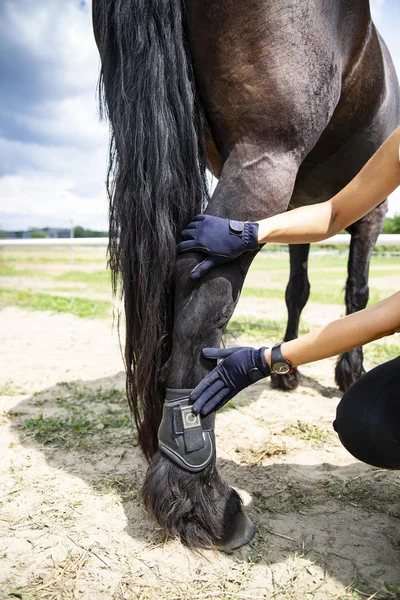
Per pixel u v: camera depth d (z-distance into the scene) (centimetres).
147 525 151
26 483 176
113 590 123
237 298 138
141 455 200
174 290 138
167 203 132
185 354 134
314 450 205
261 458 196
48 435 217
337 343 119
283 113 132
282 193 136
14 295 680
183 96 134
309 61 134
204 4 131
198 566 133
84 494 169
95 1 153
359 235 255
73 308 558
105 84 142
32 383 295
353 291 264
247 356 126
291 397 272
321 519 156
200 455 132
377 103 182
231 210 133
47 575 128
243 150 134
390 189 131
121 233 138
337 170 196
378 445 126
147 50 132
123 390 283
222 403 131
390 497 169
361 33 158
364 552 140
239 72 131
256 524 152
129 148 134
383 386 128
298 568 133
